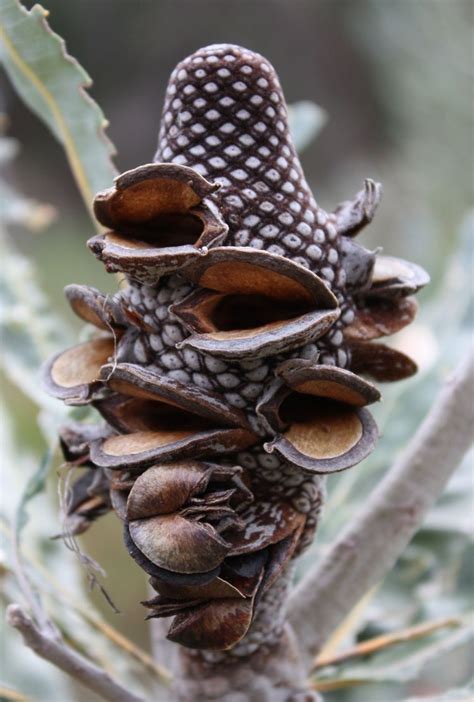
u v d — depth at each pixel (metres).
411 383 0.42
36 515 0.40
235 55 0.28
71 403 0.29
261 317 0.28
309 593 0.33
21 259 0.44
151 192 0.27
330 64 2.24
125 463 0.27
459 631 0.37
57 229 2.14
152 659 0.36
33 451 0.44
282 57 2.29
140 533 0.27
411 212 1.42
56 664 0.30
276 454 0.28
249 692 0.31
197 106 0.28
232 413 0.28
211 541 0.27
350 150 2.22
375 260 0.29
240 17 2.32
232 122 0.28
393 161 1.74
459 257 0.46
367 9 1.74
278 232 0.28
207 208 0.27
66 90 0.33
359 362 0.30
